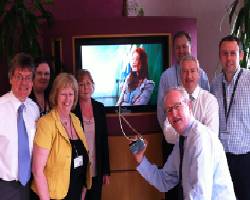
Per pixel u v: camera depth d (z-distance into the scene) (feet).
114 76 11.73
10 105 7.27
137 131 11.92
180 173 6.35
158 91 11.17
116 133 11.89
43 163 7.28
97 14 13.94
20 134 7.26
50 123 7.41
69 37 11.62
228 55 9.18
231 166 9.32
